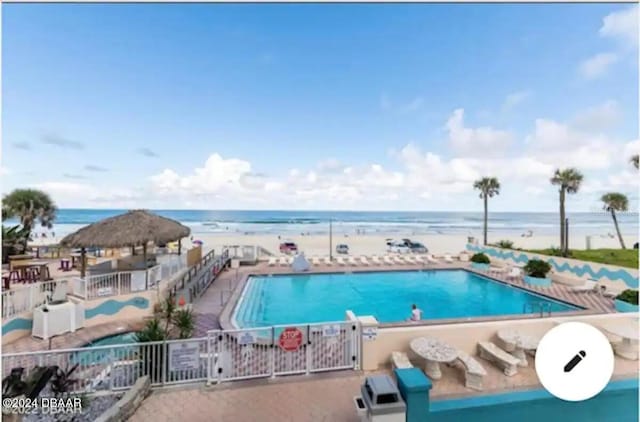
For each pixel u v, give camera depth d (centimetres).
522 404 428
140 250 1858
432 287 1653
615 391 450
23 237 1552
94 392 542
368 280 1741
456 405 412
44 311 827
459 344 707
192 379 584
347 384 583
